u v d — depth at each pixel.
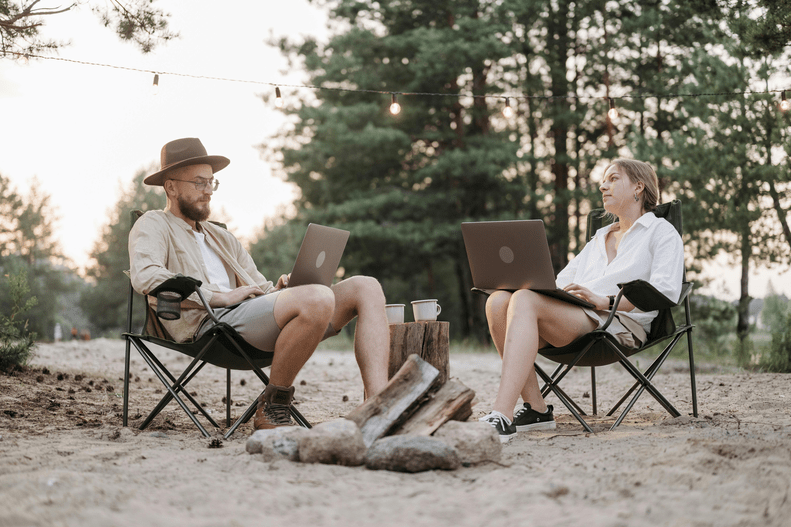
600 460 2.23
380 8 17.30
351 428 2.21
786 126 8.80
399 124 17.09
